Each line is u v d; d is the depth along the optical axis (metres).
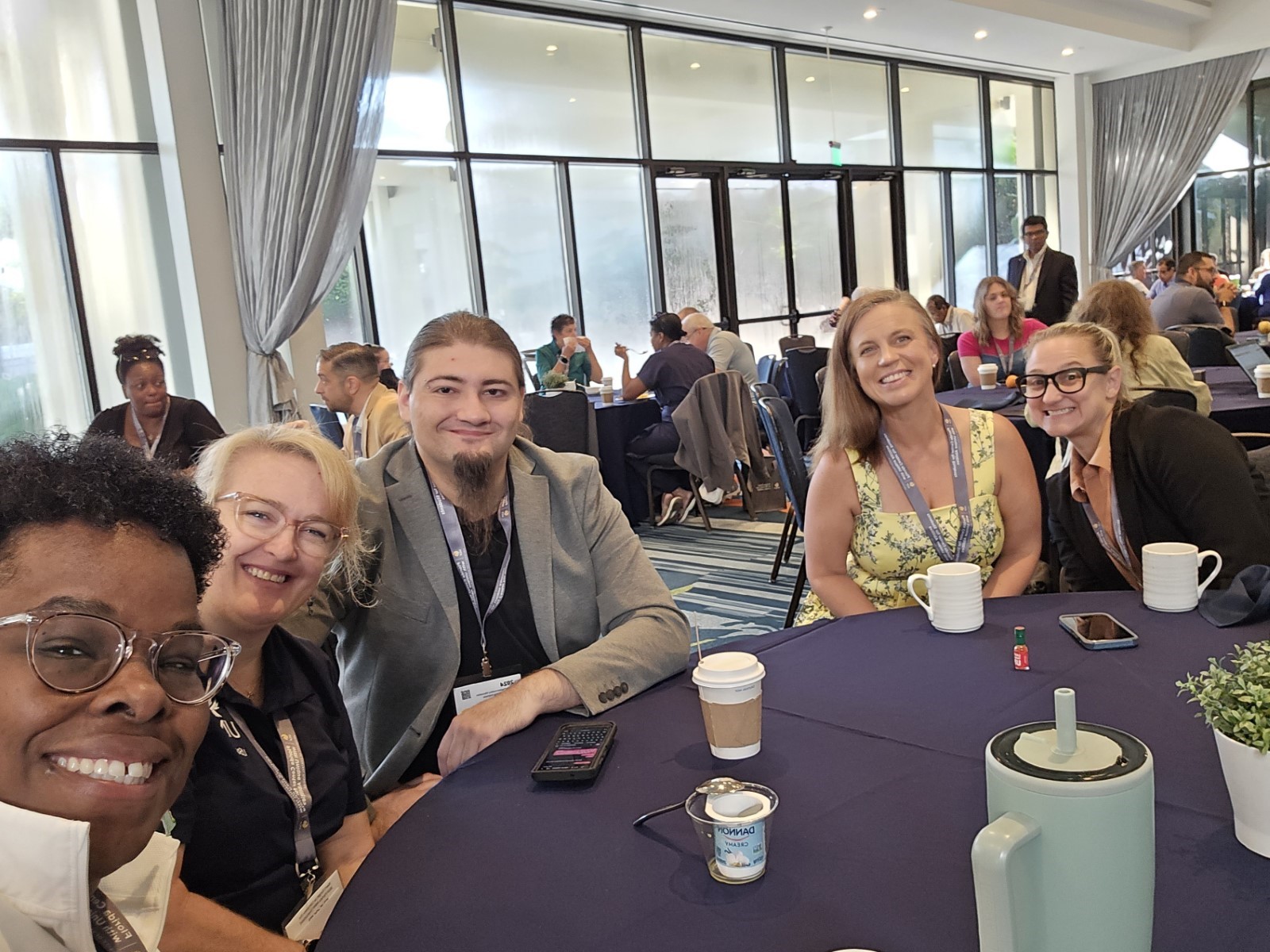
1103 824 0.61
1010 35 8.95
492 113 6.96
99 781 0.64
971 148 10.53
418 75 6.57
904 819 0.92
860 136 9.49
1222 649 1.28
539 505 1.62
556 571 1.62
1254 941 0.69
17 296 5.08
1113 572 1.94
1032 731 0.71
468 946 0.79
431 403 1.50
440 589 1.54
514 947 0.79
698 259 8.33
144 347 3.90
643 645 1.41
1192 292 6.15
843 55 9.16
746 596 4.13
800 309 9.16
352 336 6.48
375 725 1.58
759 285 8.82
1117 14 9.23
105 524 0.65
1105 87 11.09
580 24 7.39
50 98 5.09
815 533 2.04
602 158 7.54
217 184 5.29
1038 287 7.01
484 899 0.86
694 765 1.10
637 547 1.67
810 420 6.61
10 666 0.62
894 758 1.06
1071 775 0.63
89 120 5.21
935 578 1.49
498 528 1.62
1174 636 1.35
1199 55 10.16
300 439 1.30
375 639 1.55
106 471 0.67
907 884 0.81
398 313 6.66
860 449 1.99
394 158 6.50
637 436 5.94
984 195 10.71
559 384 5.75
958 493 1.95
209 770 1.10
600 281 7.71
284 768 1.20
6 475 0.65
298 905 1.16
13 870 0.62
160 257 5.46
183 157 5.17
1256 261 11.76
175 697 0.69
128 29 5.29
